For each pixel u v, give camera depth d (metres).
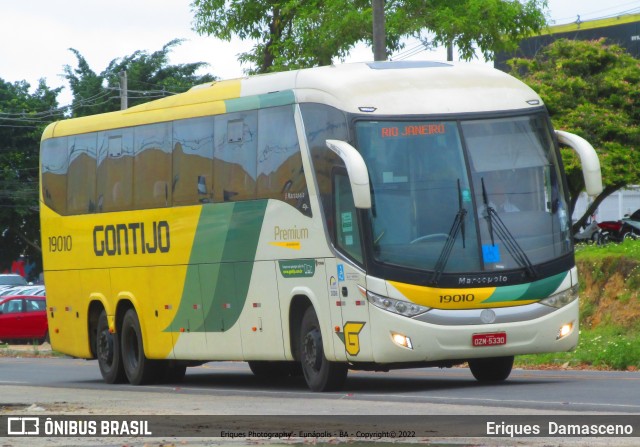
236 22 56.31
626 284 35.84
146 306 28.69
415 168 22.00
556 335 22.25
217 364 40.03
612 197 88.06
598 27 77.31
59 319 32.41
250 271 24.88
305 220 23.14
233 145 25.44
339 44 50.41
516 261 22.00
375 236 21.66
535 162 22.62
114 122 29.95
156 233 28.11
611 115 52.44
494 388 22.38
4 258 101.19
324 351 22.84
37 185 97.31
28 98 98.00
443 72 23.03
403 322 21.48
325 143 22.55
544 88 53.53
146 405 20.36
